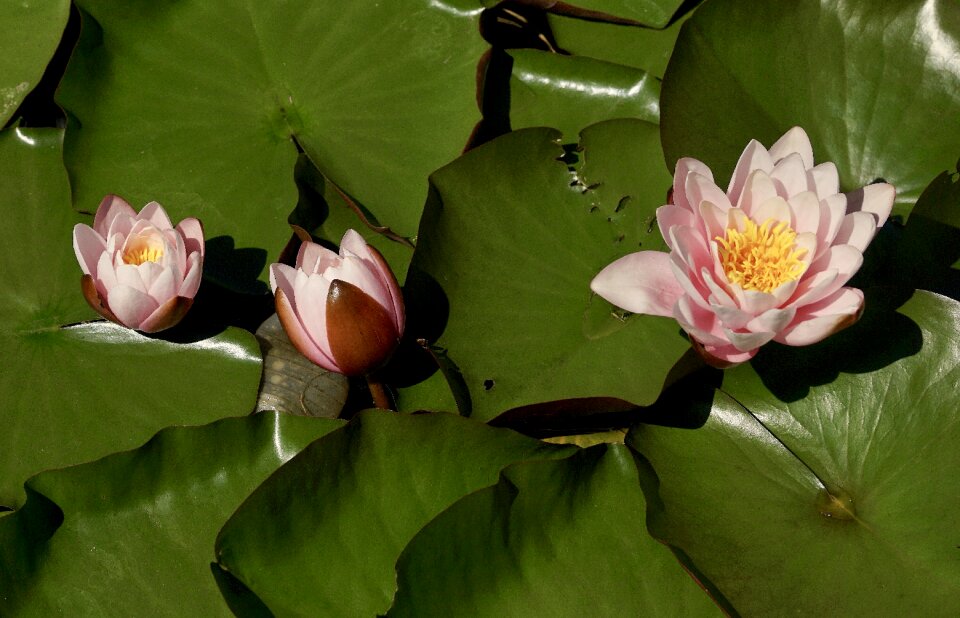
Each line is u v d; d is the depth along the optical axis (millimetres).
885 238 1504
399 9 1569
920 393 1449
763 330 1421
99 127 1558
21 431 1492
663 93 1515
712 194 1439
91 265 1500
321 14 1576
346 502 1450
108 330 1516
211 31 1581
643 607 1430
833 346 1466
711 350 1441
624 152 1522
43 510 1457
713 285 1422
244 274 1525
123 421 1493
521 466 1443
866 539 1432
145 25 1579
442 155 1541
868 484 1444
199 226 1506
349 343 1463
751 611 1414
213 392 1500
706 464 1454
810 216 1433
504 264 1507
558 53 1574
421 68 1560
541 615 1428
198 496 1465
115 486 1463
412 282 1502
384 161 1542
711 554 1428
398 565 1418
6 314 1524
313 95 1562
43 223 1549
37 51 1581
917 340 1455
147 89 1568
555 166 1521
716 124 1517
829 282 1419
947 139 1515
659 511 1438
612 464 1459
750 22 1529
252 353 1507
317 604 1433
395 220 1529
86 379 1504
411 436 1460
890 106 1522
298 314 1470
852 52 1529
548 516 1443
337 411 1502
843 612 1414
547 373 1480
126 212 1517
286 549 1438
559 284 1503
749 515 1440
